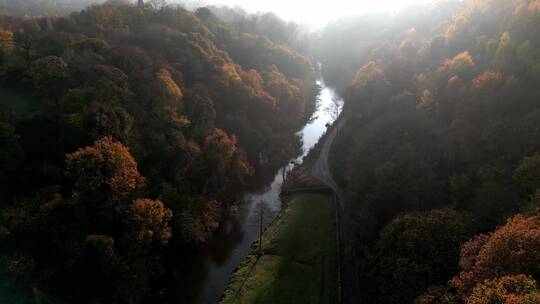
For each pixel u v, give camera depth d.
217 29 173.12
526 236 43.31
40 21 125.94
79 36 115.44
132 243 70.00
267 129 133.25
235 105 128.50
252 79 141.50
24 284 59.56
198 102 107.06
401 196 78.06
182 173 91.69
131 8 154.50
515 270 42.03
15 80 89.00
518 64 87.19
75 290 63.19
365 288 67.81
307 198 103.56
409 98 110.69
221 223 94.75
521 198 59.09
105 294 65.00
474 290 40.78
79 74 90.00
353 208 89.69
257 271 74.81
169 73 108.06
